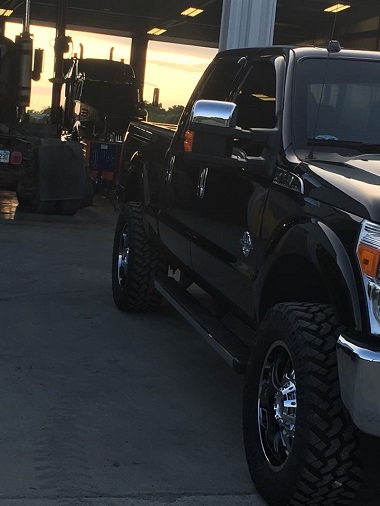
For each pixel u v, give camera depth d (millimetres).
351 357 2693
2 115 11977
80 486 3240
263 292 3506
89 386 4438
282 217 3273
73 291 6660
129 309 5992
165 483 3336
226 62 4723
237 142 3906
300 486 2902
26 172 10961
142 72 31297
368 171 3191
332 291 2826
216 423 4055
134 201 6211
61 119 19312
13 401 4125
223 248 3990
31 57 11875
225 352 3676
